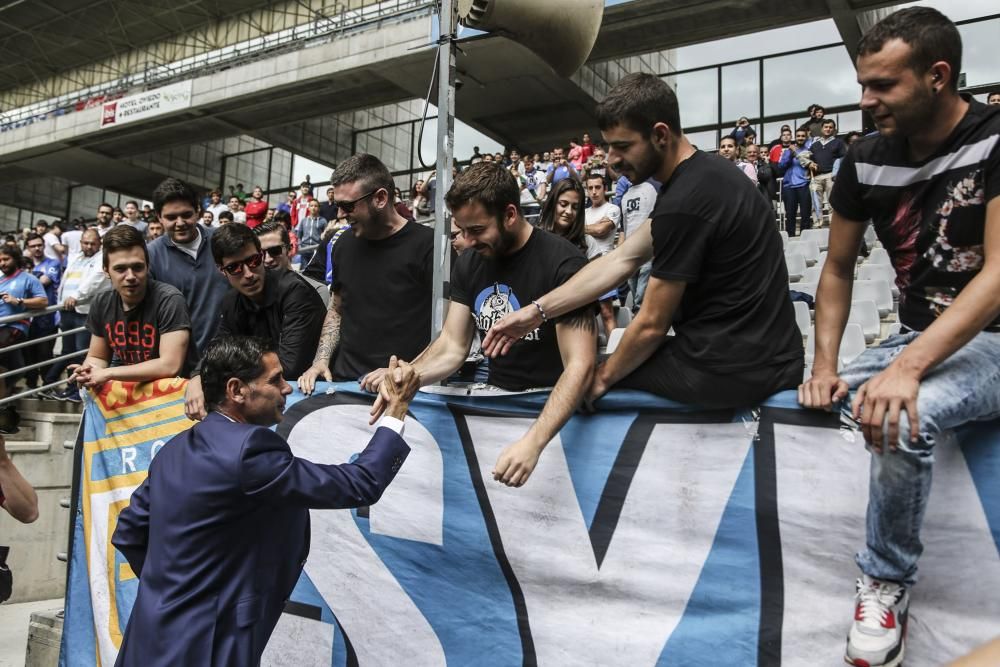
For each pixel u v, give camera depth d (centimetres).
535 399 225
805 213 905
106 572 301
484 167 209
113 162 2255
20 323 667
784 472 189
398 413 206
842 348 486
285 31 1869
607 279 197
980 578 164
